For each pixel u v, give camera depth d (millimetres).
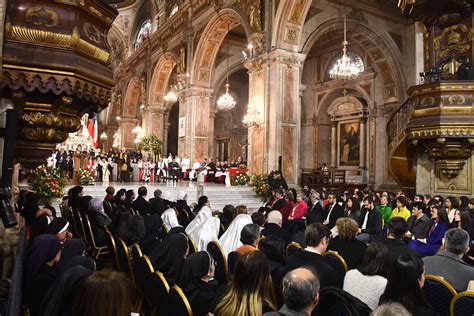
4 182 3430
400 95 21453
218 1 21344
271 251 3939
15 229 4211
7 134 3467
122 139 36281
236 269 2586
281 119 16891
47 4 3846
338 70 16797
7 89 3789
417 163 10328
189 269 3289
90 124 31344
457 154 8984
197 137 23719
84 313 1724
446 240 3850
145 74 31984
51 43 3785
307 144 26984
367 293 3104
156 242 5645
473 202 7387
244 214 5930
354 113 24625
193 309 3207
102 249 6988
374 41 21375
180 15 25922
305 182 22469
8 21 3635
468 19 9633
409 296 2533
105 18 4406
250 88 18422
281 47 17094
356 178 24125
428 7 9461
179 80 25000
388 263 3205
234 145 34094
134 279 4512
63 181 13719
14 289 2377
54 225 4773
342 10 20406
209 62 24031
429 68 10453
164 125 32469
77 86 3916
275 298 3584
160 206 8391
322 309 2783
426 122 8719
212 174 23000
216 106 29422
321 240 3871
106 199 10641
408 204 9008
